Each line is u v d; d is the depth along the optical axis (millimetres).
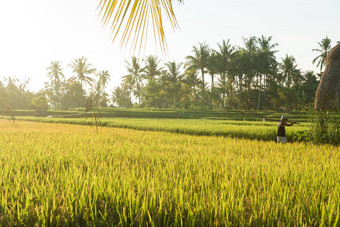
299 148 10328
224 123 26641
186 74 67375
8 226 3119
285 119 12359
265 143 11906
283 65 72750
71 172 5121
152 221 2924
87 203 3559
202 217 3145
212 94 64812
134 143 11445
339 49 12141
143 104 92062
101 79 92062
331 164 6375
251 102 67062
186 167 6070
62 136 14266
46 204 3279
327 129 11938
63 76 90438
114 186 4059
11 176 5176
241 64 63219
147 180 4492
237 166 5891
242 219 2992
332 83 11984
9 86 82812
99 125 27828
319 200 3709
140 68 71500
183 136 15305
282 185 4488
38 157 7023
